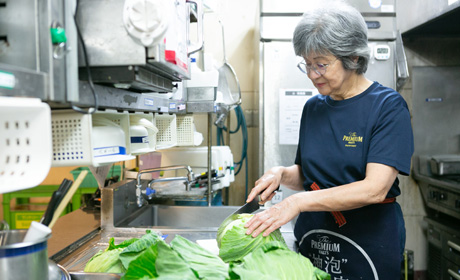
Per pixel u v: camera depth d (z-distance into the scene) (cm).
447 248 281
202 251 100
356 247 144
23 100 68
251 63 349
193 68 222
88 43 95
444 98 324
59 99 81
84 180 290
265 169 268
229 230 117
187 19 133
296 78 264
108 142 110
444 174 293
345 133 144
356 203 126
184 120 229
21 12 78
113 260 109
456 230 268
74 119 98
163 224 231
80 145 99
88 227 184
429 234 311
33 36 78
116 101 112
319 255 151
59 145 99
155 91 140
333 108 149
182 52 121
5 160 74
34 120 73
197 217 228
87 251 154
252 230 115
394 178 132
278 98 265
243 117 336
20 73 68
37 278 72
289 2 261
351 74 142
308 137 158
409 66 323
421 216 327
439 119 324
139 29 90
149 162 267
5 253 68
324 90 145
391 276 143
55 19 80
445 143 325
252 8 346
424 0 269
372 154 133
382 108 138
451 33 303
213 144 355
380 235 142
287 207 123
